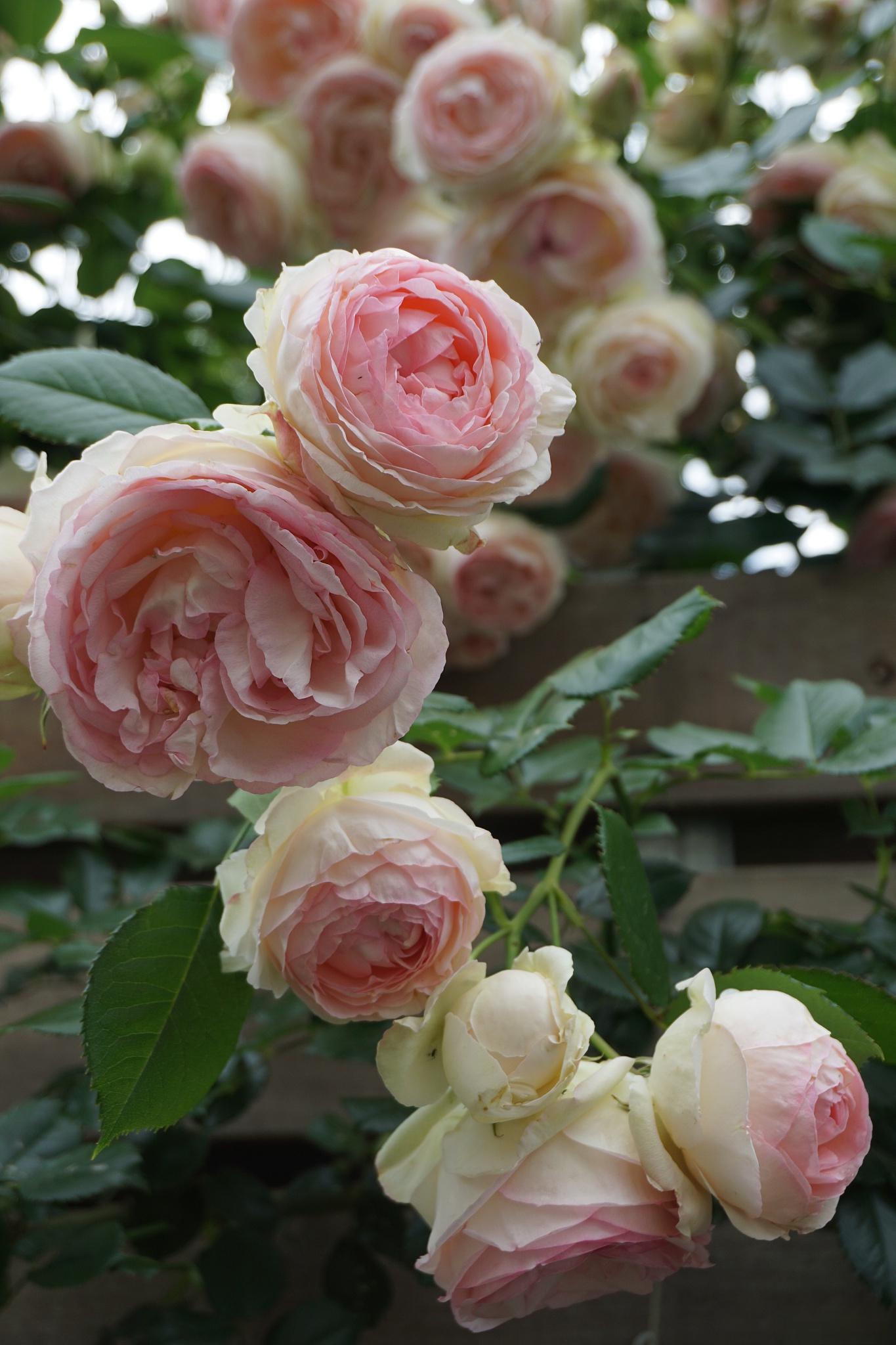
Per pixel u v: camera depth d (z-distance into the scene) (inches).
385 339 19.6
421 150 31.0
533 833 33.1
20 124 38.6
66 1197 25.5
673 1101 20.6
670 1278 28.7
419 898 20.6
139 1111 21.3
